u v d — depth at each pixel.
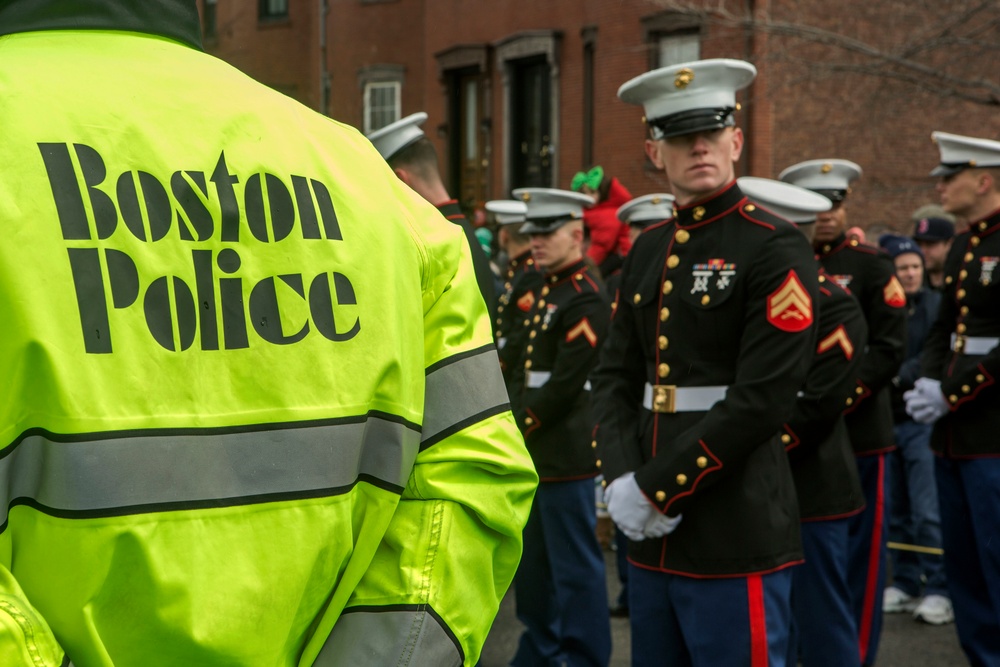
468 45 19.31
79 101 1.16
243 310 1.20
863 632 4.61
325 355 1.24
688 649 3.03
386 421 1.29
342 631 1.30
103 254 1.12
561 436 4.38
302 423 1.21
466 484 1.34
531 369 4.67
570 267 4.67
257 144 1.25
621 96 3.18
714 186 3.03
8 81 1.14
